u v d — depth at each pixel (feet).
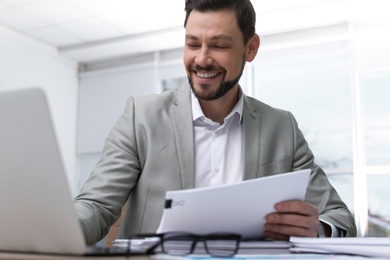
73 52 18.49
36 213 1.98
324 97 15.58
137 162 3.95
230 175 4.03
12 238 2.10
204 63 3.57
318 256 2.40
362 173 14.19
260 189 2.49
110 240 4.53
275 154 4.13
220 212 2.45
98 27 16.49
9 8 14.94
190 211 2.36
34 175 1.95
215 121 4.18
